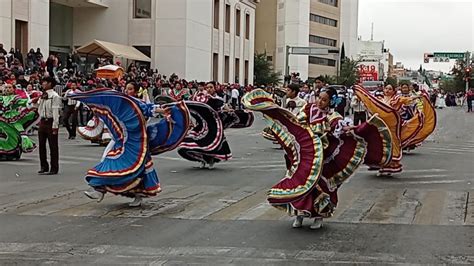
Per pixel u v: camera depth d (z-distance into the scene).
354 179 13.05
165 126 9.66
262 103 7.94
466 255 7.18
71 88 22.23
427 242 7.76
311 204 8.09
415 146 18.78
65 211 9.42
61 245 7.47
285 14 89.12
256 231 8.26
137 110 9.43
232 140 22.95
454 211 9.74
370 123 8.31
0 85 19.17
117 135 9.53
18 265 6.65
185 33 44.28
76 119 21.75
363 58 118.38
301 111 8.23
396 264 6.80
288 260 6.91
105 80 26.33
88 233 8.07
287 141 8.11
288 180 8.15
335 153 8.14
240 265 6.70
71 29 44.97
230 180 12.83
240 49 57.56
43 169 13.44
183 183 12.36
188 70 44.94
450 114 49.78
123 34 44.66
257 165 15.38
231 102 37.53
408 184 12.48
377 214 9.45
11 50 28.42
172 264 6.73
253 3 60.72
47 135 13.33
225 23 53.53
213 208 9.80
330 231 8.30
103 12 44.72
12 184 11.95
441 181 12.95
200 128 14.55
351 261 6.91
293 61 89.44
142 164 9.48
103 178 9.42
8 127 15.52
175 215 9.23
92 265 6.66
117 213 9.31
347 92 32.03
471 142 23.22
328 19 101.75
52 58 27.62
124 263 6.75
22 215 9.12
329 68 101.62
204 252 7.21
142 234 8.04
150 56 44.53
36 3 33.94
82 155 17.08
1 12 31.27
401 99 14.04
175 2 44.16
